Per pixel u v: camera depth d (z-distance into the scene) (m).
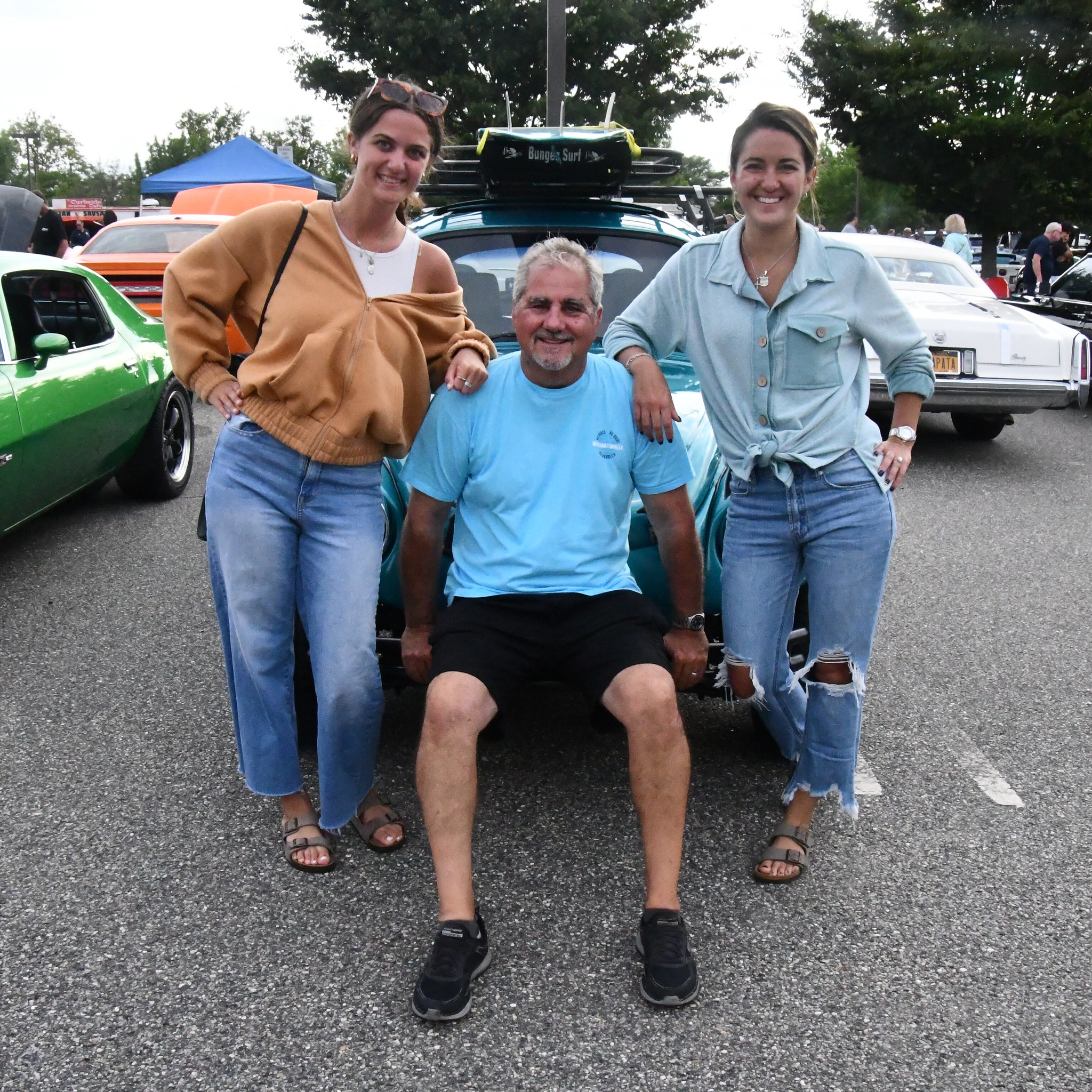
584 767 3.43
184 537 5.98
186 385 2.69
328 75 23.48
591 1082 2.14
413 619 2.87
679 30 23.89
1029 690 4.14
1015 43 22.47
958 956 2.54
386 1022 2.31
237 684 2.82
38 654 4.34
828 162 55.84
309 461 2.61
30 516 5.14
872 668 4.34
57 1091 2.10
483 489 2.72
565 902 2.73
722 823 3.12
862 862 2.95
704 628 3.02
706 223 5.91
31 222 10.16
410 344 2.61
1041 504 7.06
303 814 2.96
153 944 2.55
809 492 2.68
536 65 22.92
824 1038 2.27
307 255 2.56
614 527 2.76
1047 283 15.38
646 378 2.69
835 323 2.61
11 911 2.66
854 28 23.67
